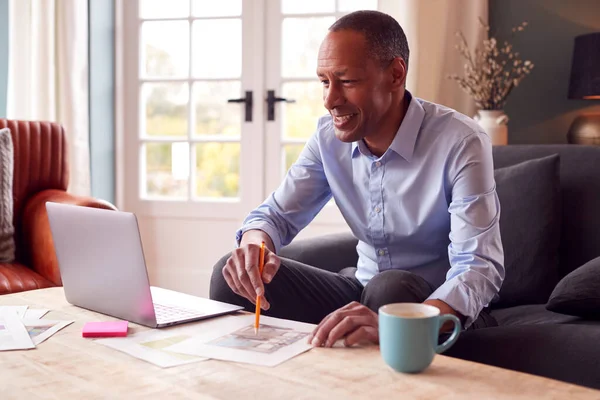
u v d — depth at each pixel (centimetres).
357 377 98
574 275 152
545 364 127
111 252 129
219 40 366
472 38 307
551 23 307
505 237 192
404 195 163
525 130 314
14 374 100
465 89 287
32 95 359
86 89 363
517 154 211
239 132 368
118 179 382
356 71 143
